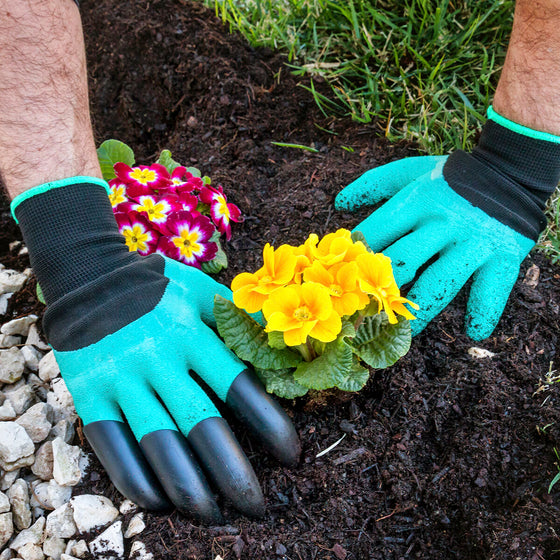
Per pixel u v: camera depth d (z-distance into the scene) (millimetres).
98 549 1363
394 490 1453
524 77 1581
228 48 2379
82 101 1500
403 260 1694
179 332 1455
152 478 1387
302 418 1592
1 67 1312
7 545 1424
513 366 1656
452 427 1563
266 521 1406
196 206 1854
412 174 1934
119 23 2512
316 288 1223
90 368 1413
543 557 1285
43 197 1403
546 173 1655
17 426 1532
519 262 1690
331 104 2332
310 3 2541
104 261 1454
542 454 1468
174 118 2453
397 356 1438
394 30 2410
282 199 2072
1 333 1839
